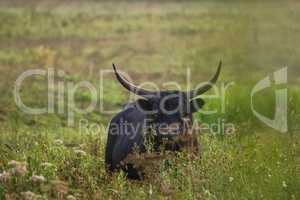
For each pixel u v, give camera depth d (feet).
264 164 118.93
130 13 489.26
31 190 110.63
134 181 124.26
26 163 115.75
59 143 140.67
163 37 398.83
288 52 286.46
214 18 438.81
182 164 121.49
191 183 114.32
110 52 361.51
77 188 119.65
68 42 393.91
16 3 531.09
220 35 354.54
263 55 286.66
